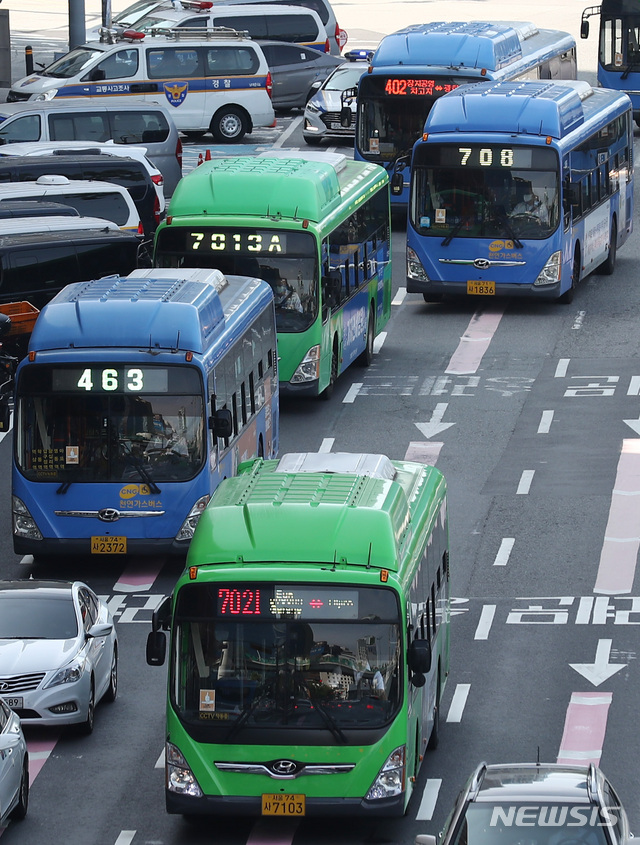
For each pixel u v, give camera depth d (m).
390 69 176.25
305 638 64.81
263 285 116.69
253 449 109.69
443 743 77.31
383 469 75.81
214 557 65.69
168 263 125.69
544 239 148.75
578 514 108.81
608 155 167.00
